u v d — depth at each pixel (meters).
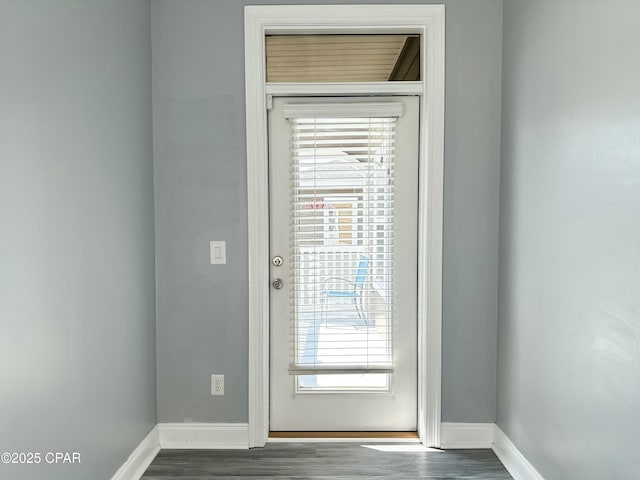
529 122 2.16
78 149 1.76
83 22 1.79
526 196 2.19
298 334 2.72
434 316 2.58
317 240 2.68
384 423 2.76
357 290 2.70
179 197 2.57
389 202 2.67
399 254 2.69
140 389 2.38
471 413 2.62
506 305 2.45
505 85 2.46
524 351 2.22
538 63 2.06
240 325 2.60
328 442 2.66
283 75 2.62
